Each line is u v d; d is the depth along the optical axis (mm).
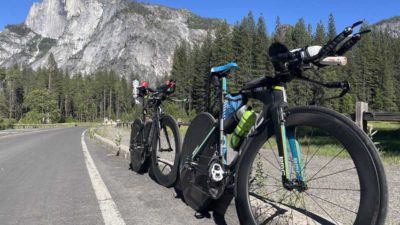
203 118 3965
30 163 9055
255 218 2975
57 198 5066
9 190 5730
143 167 6469
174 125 5047
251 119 3107
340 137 2352
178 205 4422
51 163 8969
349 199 4254
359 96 84625
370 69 87125
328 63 2461
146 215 4086
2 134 27859
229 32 85688
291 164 2730
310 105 2625
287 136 2744
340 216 3578
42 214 4305
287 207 3453
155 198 4797
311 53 2506
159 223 3791
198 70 88562
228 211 3760
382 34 112375
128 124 36438
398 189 5043
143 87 6340
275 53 2689
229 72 3527
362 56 86938
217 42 82062
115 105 158125
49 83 141875
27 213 4367
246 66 58000
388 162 7805
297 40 76000
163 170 5527
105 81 158125
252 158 2963
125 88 156875
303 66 2586
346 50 2438
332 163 6895
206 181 3729
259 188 4105
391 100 86375
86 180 6324
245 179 2975
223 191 3393
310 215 3277
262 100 3002
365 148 2203
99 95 155625
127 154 8883
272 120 2842
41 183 6230
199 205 3969
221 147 3496
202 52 89875
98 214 4207
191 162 4102
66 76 155375
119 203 4641
